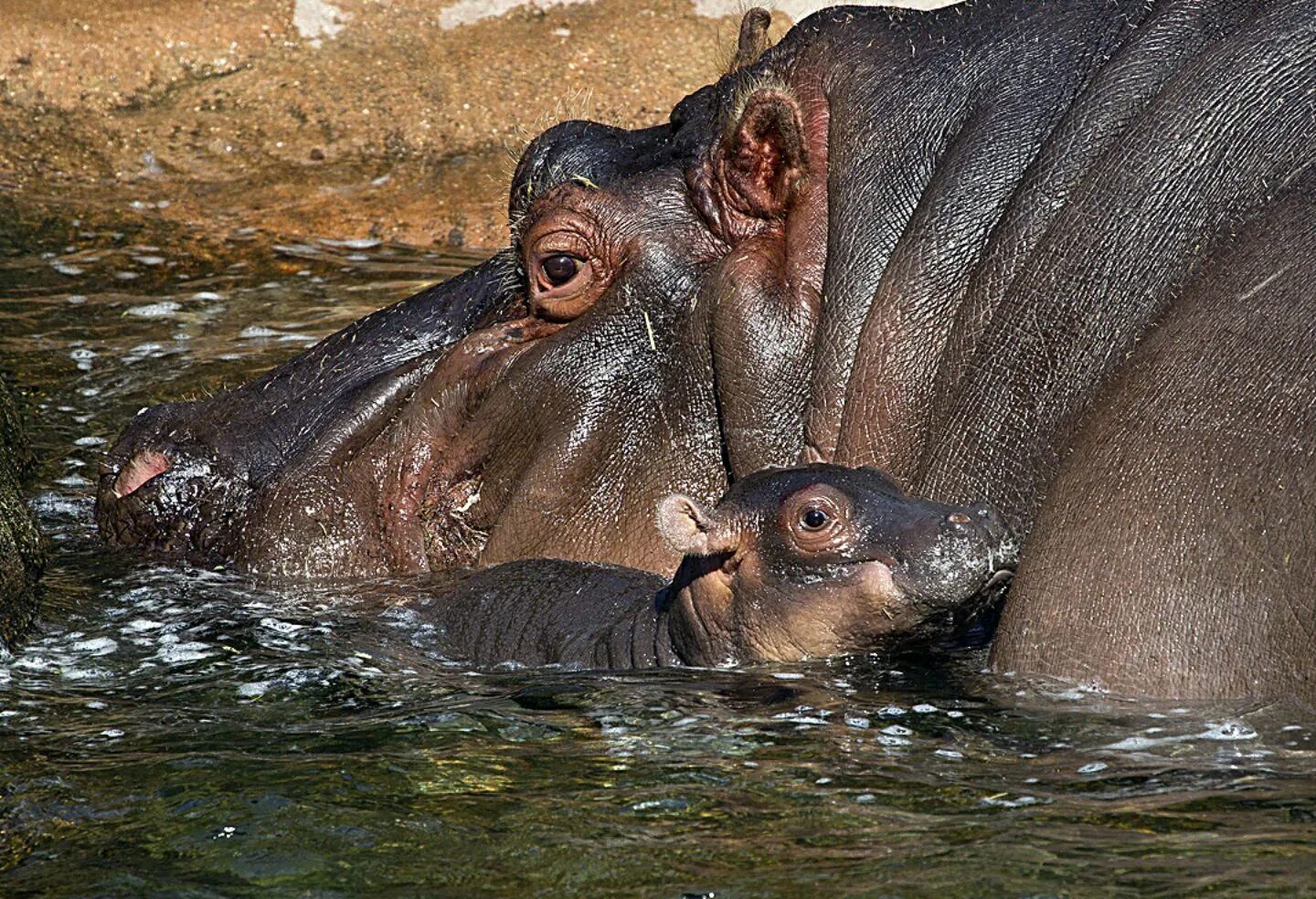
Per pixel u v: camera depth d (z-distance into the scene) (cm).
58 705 1427
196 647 1595
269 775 1230
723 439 1648
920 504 1457
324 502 1784
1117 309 1381
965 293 1487
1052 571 1301
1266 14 1415
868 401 1516
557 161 1789
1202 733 1194
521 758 1256
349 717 1382
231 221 3291
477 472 1764
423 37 3794
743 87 1694
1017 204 1464
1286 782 1113
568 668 1544
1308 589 1179
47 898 1041
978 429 1451
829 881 1006
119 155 3522
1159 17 1498
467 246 3194
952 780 1167
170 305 2862
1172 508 1253
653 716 1356
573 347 1708
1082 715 1241
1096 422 1329
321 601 1730
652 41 3731
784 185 1647
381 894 1030
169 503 1848
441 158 3478
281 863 1076
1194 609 1225
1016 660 1305
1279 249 1298
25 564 1744
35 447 2242
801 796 1151
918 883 996
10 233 3212
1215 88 1390
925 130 1586
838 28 1675
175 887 1050
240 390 1897
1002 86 1563
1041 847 1036
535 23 3816
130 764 1263
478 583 1678
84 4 3844
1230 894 955
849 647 1480
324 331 2705
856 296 1556
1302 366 1230
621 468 1686
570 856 1066
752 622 1502
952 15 1652
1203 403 1268
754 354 1606
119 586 1770
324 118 3597
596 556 1689
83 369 2552
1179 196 1375
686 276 1689
